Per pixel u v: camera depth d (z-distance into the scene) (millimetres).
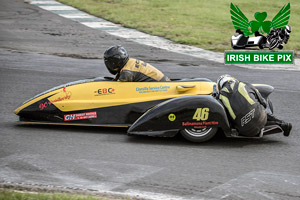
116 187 18484
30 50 52500
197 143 24344
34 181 18891
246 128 23766
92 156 22125
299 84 41188
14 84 37750
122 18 75375
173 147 23641
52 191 17734
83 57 50375
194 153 22734
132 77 26641
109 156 22172
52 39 59344
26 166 20594
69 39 59875
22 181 18828
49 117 26578
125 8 84438
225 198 17531
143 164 21125
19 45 54812
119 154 22469
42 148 23188
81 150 23000
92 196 16812
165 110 23734
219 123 23578
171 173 20062
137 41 60594
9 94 34625
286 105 33656
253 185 18828
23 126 27172
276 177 19734
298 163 21625
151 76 27094
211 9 86688
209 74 44406
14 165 20672
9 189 17719
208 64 49531
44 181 18938
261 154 22781
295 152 23234
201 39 63250
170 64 48406
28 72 42281
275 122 25359
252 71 46969
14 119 28641
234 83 24312
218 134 26094
